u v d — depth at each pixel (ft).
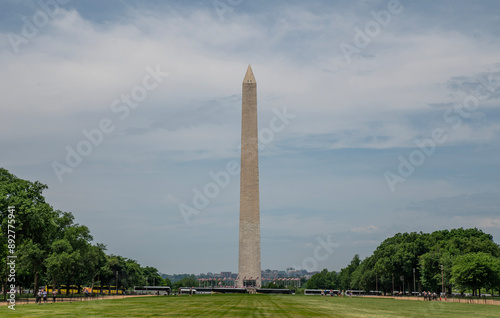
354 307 225.76
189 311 169.89
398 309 213.46
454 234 574.56
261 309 190.19
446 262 442.91
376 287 544.21
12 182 305.32
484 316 168.96
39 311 165.78
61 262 323.98
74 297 348.59
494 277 381.60
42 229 300.40
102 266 506.89
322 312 178.29
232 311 173.88
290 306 222.07
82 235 387.14
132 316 142.92
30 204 288.51
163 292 479.82
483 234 567.18
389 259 510.58
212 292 479.00
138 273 612.29
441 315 172.76
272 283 596.70
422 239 549.13
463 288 394.32
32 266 327.06
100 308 186.39
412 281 538.47
